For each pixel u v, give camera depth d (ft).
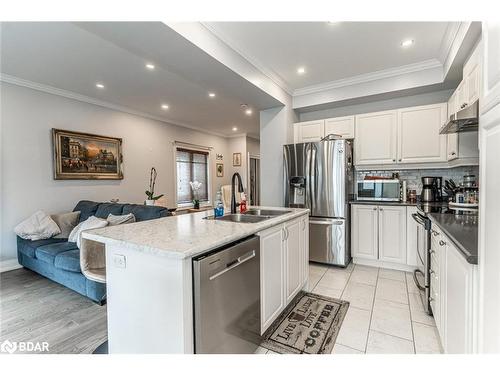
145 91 12.80
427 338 6.01
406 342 5.87
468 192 8.04
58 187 12.42
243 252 4.87
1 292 8.98
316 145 11.23
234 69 8.55
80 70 10.36
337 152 10.79
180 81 11.51
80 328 6.72
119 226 5.66
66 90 12.51
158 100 14.24
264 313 5.74
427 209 7.86
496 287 2.59
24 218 11.35
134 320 4.33
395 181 11.12
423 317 6.95
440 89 10.64
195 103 14.84
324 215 11.11
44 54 9.04
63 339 6.24
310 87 12.47
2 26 7.32
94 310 7.68
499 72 2.52
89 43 8.34
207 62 7.83
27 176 11.43
